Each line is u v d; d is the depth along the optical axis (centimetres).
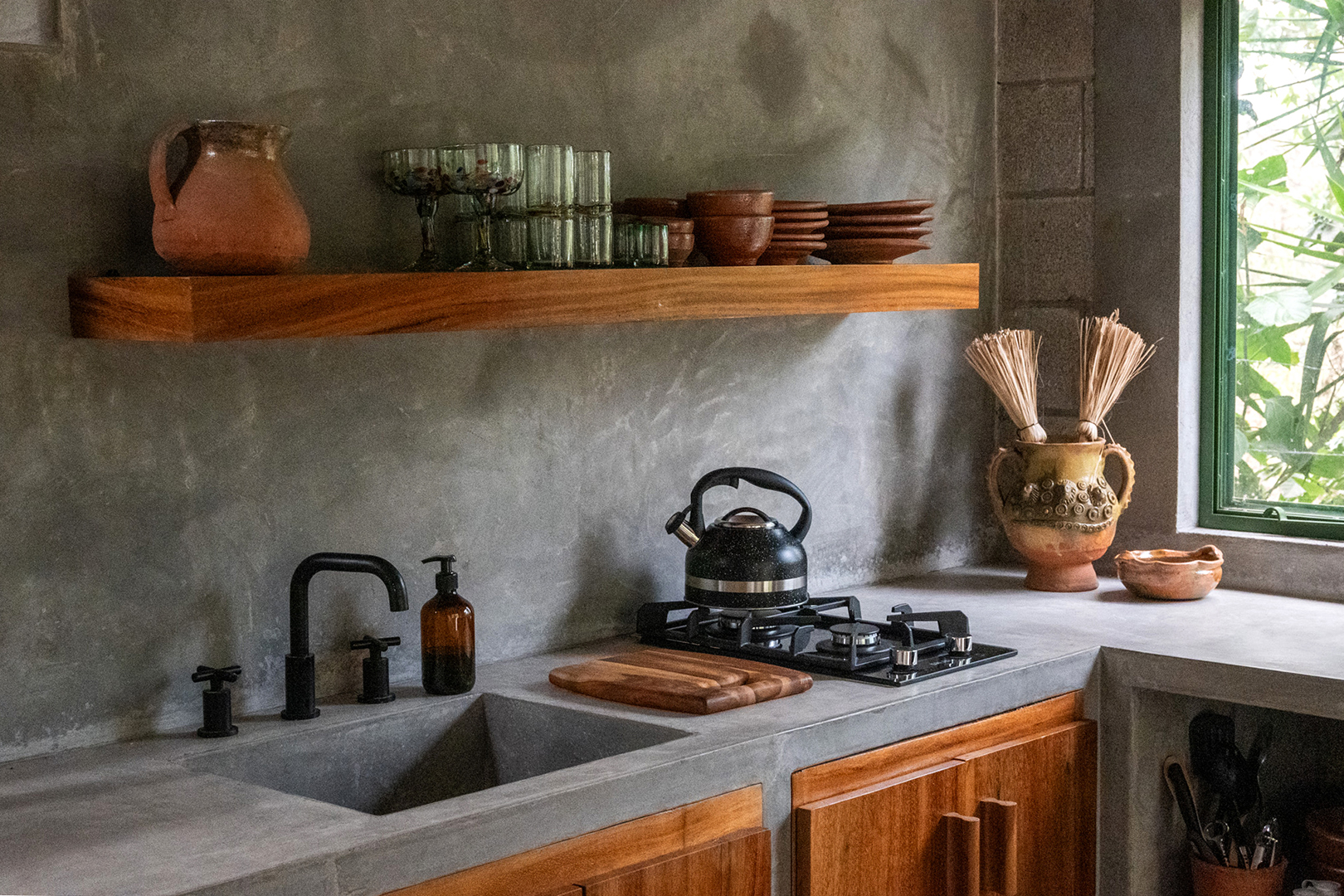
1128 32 348
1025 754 259
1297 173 336
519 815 185
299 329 199
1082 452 328
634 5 284
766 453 316
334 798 226
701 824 207
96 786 196
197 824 180
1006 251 374
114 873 163
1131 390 353
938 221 356
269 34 230
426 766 238
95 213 213
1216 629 293
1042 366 370
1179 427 346
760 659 263
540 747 238
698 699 228
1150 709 285
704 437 303
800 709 233
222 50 225
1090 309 360
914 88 347
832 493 333
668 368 294
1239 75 343
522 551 271
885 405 344
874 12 335
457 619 242
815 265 284
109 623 217
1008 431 374
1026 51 366
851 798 227
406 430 251
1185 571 319
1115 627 295
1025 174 369
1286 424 341
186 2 220
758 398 313
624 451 287
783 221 281
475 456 262
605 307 236
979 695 254
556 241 240
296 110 234
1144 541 354
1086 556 330
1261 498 346
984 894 251
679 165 294
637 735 225
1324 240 333
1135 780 281
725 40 302
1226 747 302
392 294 209
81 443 213
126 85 215
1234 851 296
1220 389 349
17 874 163
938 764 245
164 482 222
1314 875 307
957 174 361
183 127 204
